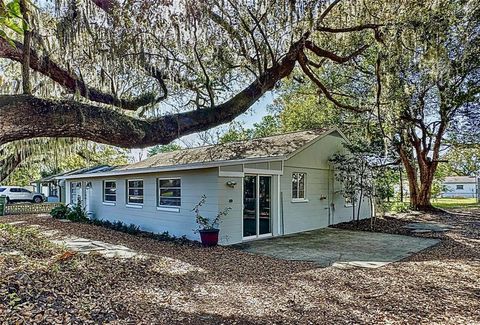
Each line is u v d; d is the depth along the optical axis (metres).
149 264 6.07
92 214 15.48
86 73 5.93
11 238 7.80
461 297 4.70
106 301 3.90
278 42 6.32
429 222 13.55
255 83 5.25
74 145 11.09
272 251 8.22
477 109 14.93
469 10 7.63
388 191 13.64
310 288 5.06
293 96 18.03
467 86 14.00
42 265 4.79
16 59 4.65
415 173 17.56
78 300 3.75
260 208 10.55
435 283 5.38
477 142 16.34
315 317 3.93
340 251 8.22
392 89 9.84
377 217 15.27
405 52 7.63
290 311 4.10
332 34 8.04
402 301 4.52
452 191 44.09
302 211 11.94
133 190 12.75
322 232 11.61
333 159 13.38
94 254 6.49
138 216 12.29
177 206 10.51
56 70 5.11
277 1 5.75
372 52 11.61
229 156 11.34
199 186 9.70
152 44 5.48
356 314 4.04
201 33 5.40
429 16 6.73
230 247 8.77
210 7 5.29
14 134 2.70
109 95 5.62
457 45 9.95
